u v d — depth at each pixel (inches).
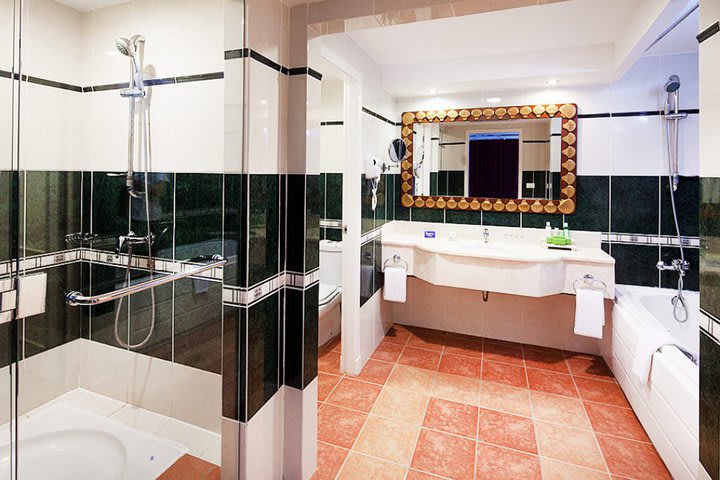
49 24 62.7
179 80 63.2
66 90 64.2
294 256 68.8
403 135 141.7
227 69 58.9
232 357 61.4
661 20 74.0
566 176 124.0
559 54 110.0
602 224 122.2
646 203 117.6
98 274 65.0
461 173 136.4
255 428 63.4
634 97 117.2
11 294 57.7
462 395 101.7
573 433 86.4
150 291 64.7
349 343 112.0
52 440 61.2
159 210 64.1
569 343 128.8
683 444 67.3
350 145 107.4
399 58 119.0
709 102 45.6
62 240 62.3
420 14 61.8
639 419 88.8
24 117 59.2
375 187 122.9
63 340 63.6
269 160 63.8
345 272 111.0
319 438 84.7
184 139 62.6
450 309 142.4
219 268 61.2
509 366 117.6
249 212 59.4
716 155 44.8
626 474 74.3
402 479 73.2
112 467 61.6
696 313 107.2
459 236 137.9
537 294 106.0
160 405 64.5
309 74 67.0
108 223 65.2
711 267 46.5
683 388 67.6
